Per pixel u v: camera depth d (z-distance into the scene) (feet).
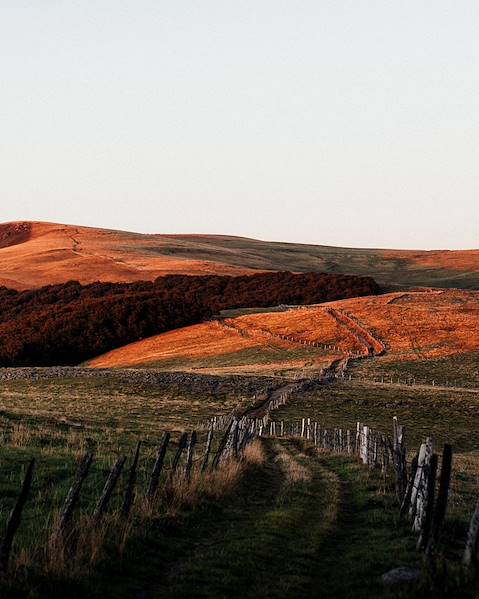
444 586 36.91
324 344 411.13
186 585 42.96
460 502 74.84
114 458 89.66
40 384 302.86
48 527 50.47
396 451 73.97
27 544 45.73
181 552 50.98
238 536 55.88
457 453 165.78
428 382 321.32
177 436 142.51
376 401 253.44
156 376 309.83
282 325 458.91
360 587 42.04
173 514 59.67
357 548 52.85
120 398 262.47
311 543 54.03
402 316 453.99
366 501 72.90
